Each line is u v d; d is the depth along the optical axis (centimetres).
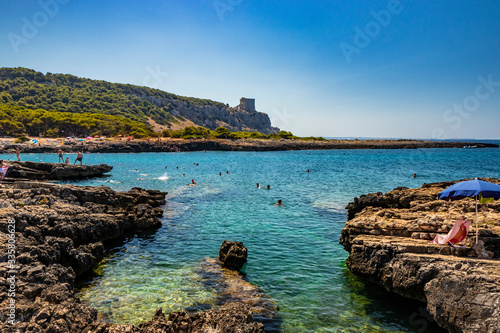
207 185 4150
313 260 1647
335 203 2994
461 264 1090
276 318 1127
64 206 1919
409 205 2027
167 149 12475
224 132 17200
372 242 1345
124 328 909
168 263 1600
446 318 1013
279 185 4184
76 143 10869
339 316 1146
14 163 4250
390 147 17375
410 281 1171
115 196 2469
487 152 13650
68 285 1198
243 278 1432
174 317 998
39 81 19438
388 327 1084
